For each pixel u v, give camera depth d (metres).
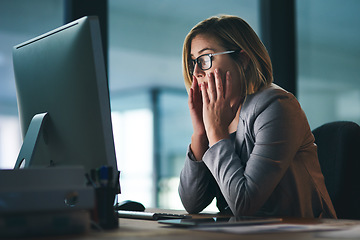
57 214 0.83
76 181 0.89
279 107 1.38
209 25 1.58
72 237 0.81
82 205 0.84
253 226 0.94
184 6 4.07
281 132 1.35
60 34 1.09
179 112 6.84
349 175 1.60
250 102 1.45
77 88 1.03
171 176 6.73
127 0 4.02
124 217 1.27
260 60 1.53
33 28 2.89
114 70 6.60
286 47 3.09
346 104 3.29
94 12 2.44
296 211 1.39
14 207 0.79
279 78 3.05
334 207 1.59
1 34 3.39
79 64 1.02
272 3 3.08
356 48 3.33
